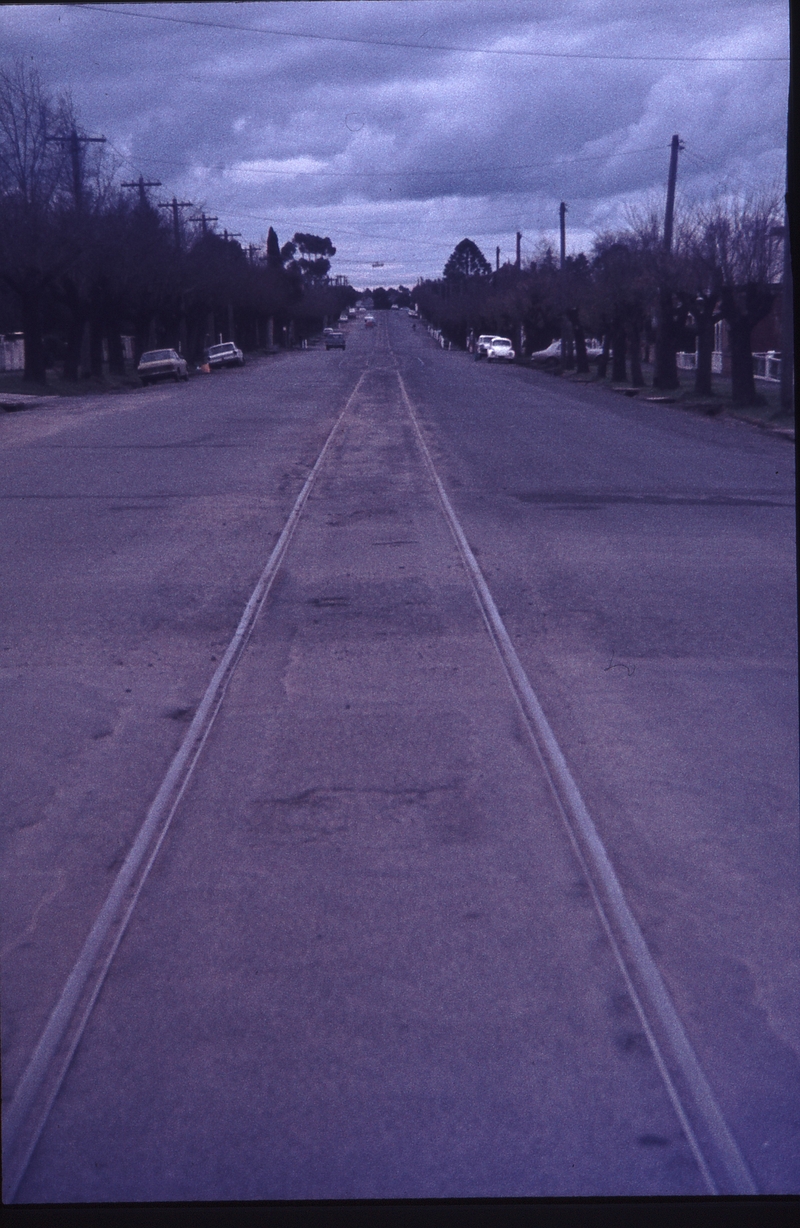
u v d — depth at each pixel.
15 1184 3.21
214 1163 3.29
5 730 6.92
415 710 7.30
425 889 4.90
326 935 4.52
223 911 4.71
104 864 5.19
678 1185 3.21
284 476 19.05
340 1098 3.54
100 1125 3.44
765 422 29.70
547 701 7.52
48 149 44.62
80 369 56.06
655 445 24.94
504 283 102.69
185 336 73.00
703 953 4.42
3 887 4.96
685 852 5.31
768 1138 3.40
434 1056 3.74
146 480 18.69
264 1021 3.94
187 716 7.23
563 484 18.25
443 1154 3.32
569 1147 3.35
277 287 108.81
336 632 9.26
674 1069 3.69
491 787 6.04
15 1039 3.87
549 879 5.00
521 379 57.00
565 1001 4.05
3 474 19.58
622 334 49.19
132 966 4.29
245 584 10.97
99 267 47.53
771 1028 3.93
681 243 40.19
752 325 33.75
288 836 5.44
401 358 89.88
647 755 6.55
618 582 11.14
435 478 18.84
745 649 8.81
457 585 10.98
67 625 9.45
